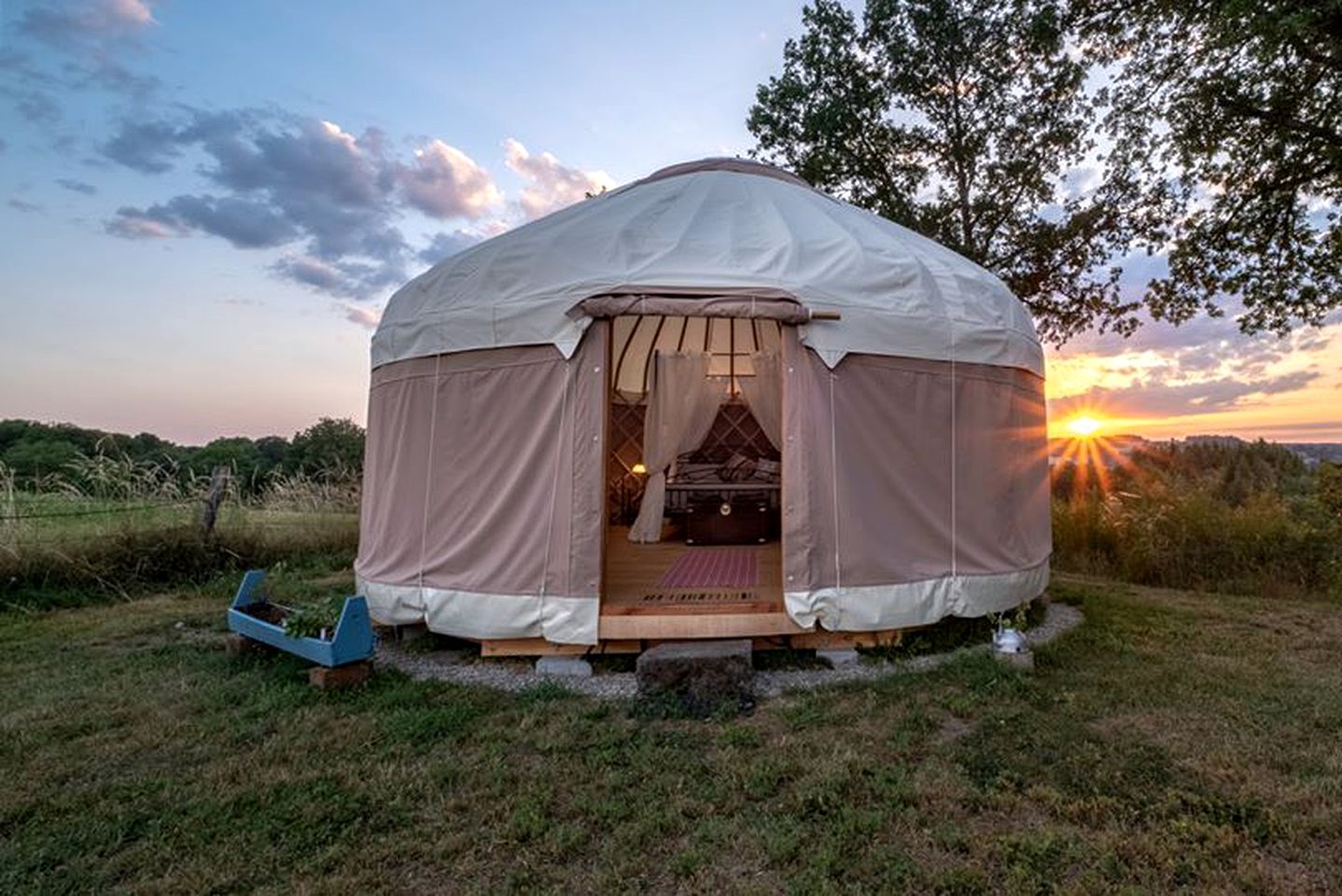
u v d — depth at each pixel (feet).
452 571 14.32
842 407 13.89
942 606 14.70
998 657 13.42
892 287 14.70
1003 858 7.03
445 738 10.08
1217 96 28.07
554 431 13.52
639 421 28.04
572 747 9.75
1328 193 29.73
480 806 8.08
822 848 7.13
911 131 37.32
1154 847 7.15
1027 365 16.89
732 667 11.59
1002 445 16.20
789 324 13.56
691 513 22.68
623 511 27.55
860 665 13.58
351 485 32.17
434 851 7.16
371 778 8.79
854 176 38.19
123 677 12.93
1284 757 9.32
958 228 36.94
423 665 13.74
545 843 7.30
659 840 7.43
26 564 19.84
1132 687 12.25
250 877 6.74
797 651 14.33
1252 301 32.86
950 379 15.24
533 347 13.87
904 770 8.96
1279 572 23.98
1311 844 7.32
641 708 11.11
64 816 7.95
